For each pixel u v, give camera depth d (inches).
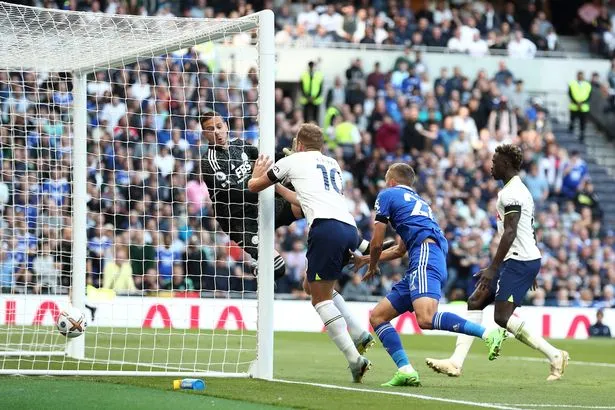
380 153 1467.8
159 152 1288.1
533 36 1801.2
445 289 1357.0
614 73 1775.3
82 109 715.4
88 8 1485.0
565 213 1515.7
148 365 644.1
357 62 1573.6
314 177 554.9
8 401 432.1
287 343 975.0
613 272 1440.7
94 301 930.7
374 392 500.7
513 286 614.2
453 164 1504.7
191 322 1128.8
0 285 898.7
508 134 1584.6
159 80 1371.8
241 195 624.4
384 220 554.6
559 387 572.1
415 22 1760.6
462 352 615.5
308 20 1668.3
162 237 1217.4
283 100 1493.6
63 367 615.5
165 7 1552.7
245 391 491.8
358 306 1214.3
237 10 1598.2
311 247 552.4
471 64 1722.4
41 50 679.7
